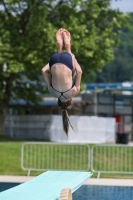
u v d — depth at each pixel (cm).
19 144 5175
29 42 6400
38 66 6362
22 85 7288
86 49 6631
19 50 6341
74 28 6362
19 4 6475
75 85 1792
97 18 7006
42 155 4772
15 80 7256
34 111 8412
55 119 7275
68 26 6394
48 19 6881
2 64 6469
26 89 7281
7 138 6706
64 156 4797
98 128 7638
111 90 9019
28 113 8456
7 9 6850
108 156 4719
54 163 4678
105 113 9100
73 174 2828
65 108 1823
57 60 1727
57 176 2733
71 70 1739
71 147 5012
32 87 7319
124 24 7119
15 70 6284
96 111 8919
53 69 1730
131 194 3212
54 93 1780
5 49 6291
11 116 7712
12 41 6538
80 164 4569
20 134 7625
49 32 6244
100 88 8856
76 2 6550
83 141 7388
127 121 9431
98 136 7631
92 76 7106
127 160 4766
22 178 3922
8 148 4912
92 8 6694
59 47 1808
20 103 8456
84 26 6431
